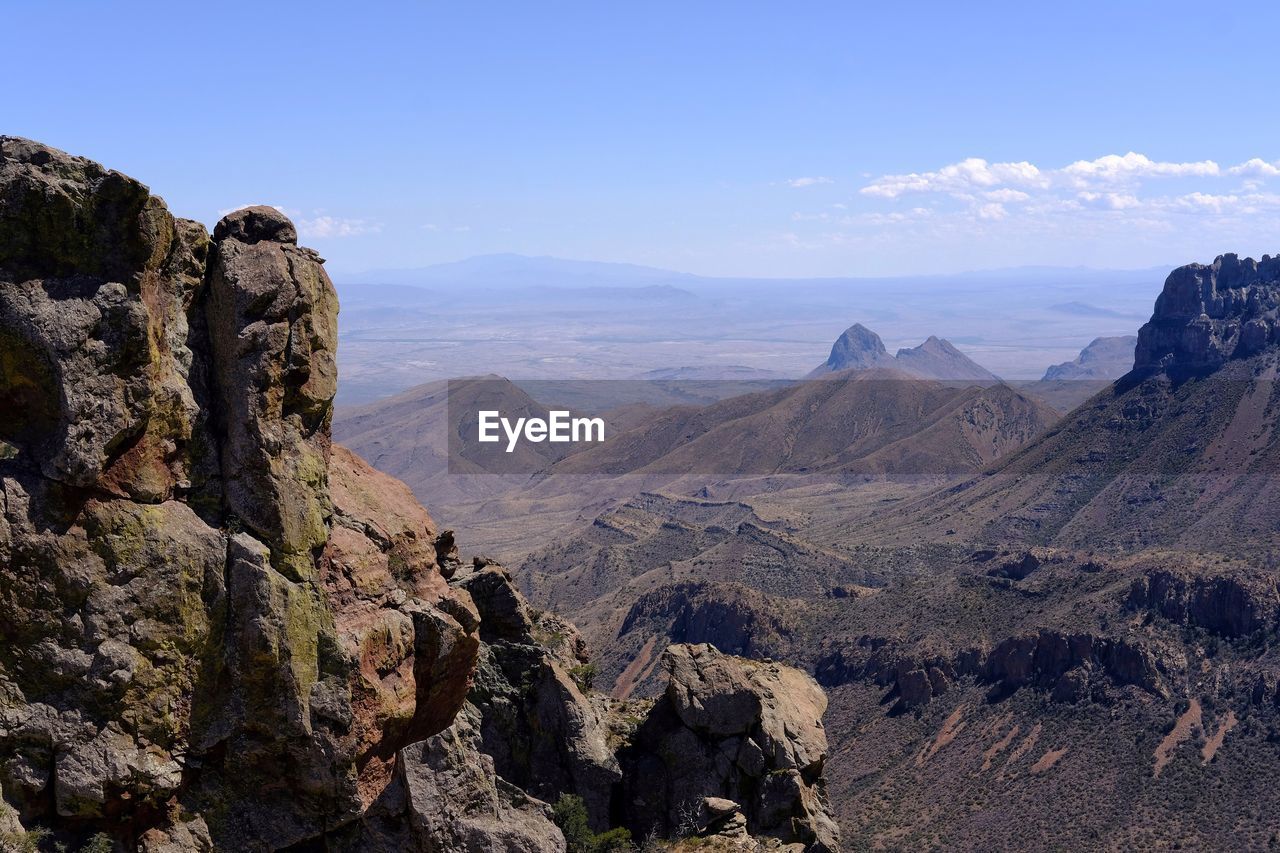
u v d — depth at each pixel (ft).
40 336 71.20
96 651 72.90
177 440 77.15
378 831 87.10
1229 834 435.94
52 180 71.51
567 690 137.08
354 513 88.07
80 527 73.15
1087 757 501.97
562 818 127.65
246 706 77.87
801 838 135.74
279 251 81.25
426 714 91.09
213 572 76.69
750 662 162.40
